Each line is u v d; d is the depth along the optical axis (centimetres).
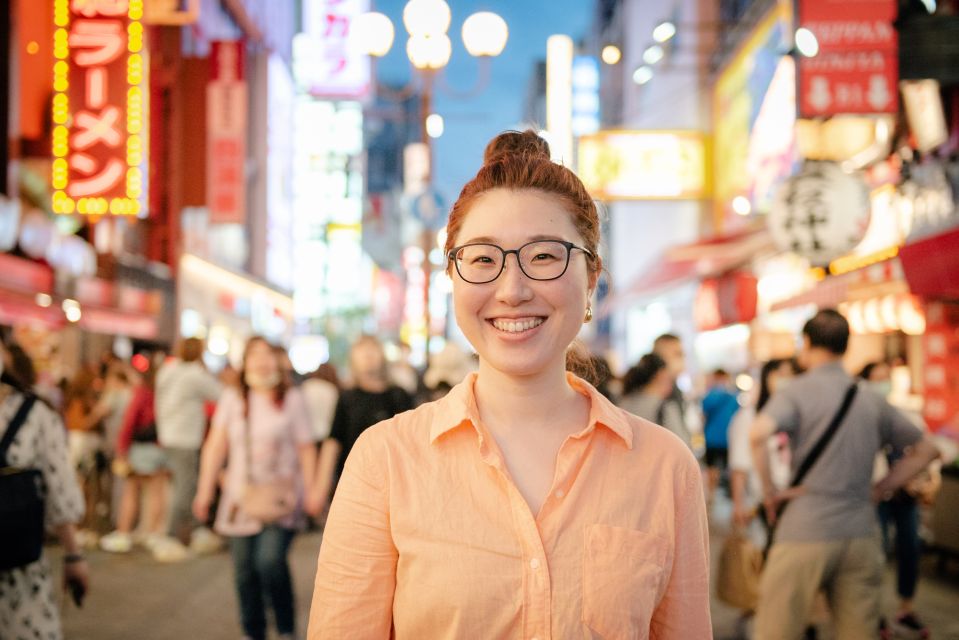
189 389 906
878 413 404
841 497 393
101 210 1300
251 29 3041
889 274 1060
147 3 1325
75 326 1434
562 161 204
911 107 1061
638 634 165
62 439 349
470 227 173
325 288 3978
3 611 319
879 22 972
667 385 600
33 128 1386
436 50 1244
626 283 4341
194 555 906
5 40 1309
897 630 632
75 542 355
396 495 169
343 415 590
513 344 170
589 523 167
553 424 176
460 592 161
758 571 532
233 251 2953
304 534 1045
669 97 2933
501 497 166
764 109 1781
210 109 2080
